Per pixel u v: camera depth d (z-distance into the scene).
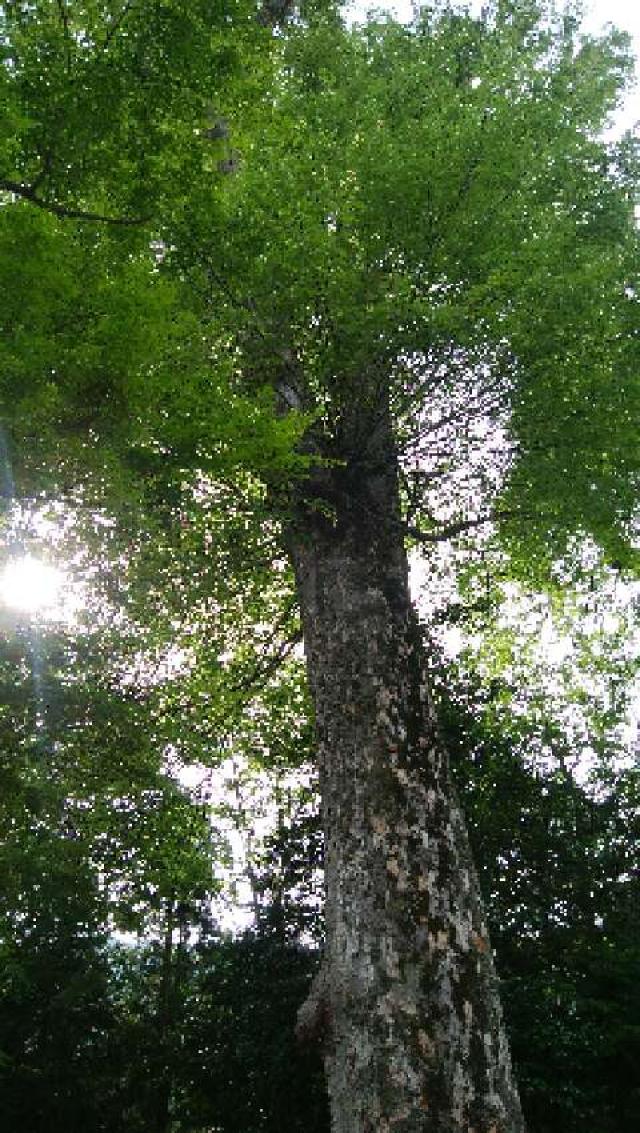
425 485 9.77
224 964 13.61
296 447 7.67
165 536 7.87
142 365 5.38
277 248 6.65
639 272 9.38
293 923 13.11
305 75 11.32
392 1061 5.10
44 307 5.11
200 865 12.58
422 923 5.57
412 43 11.09
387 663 6.80
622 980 10.57
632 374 8.33
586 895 12.21
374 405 7.87
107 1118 14.12
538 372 8.04
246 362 7.30
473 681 13.98
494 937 11.63
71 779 10.23
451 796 6.30
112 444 5.44
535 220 7.98
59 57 5.17
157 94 5.40
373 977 5.41
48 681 9.49
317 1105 11.13
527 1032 10.22
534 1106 9.95
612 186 11.47
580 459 8.23
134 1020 15.37
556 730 13.68
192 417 5.58
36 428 5.25
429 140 7.51
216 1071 12.53
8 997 14.62
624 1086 9.93
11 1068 14.05
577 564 12.04
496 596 13.50
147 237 5.86
